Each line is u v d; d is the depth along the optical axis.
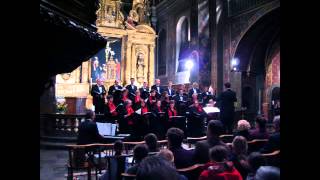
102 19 22.20
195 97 13.61
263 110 18.45
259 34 18.45
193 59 20.00
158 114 12.99
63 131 12.68
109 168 4.93
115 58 22.59
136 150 4.27
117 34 22.50
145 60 23.52
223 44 19.62
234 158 4.74
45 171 8.22
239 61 19.06
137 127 12.38
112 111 12.95
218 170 3.57
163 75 24.98
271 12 16.39
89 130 7.50
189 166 4.46
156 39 26.02
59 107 16.17
